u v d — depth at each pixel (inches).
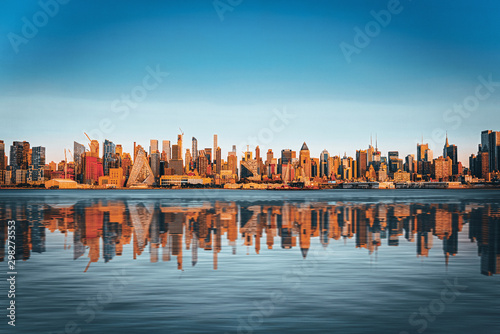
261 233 1903.3
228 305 727.1
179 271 1017.5
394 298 770.2
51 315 671.8
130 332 598.5
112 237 1754.4
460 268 1049.5
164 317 662.5
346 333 595.2
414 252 1326.3
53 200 7185.0
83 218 2920.8
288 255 1263.5
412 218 2849.4
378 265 1093.8
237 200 7096.5
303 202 6053.2
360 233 1900.8
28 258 1216.2
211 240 1643.7
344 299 764.0
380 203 5615.2
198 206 4795.8
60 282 898.1
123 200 7180.1
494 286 859.4
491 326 623.8
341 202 6082.7
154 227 2210.9
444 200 6929.1
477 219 2758.4
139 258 1214.3
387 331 603.2
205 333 594.9
